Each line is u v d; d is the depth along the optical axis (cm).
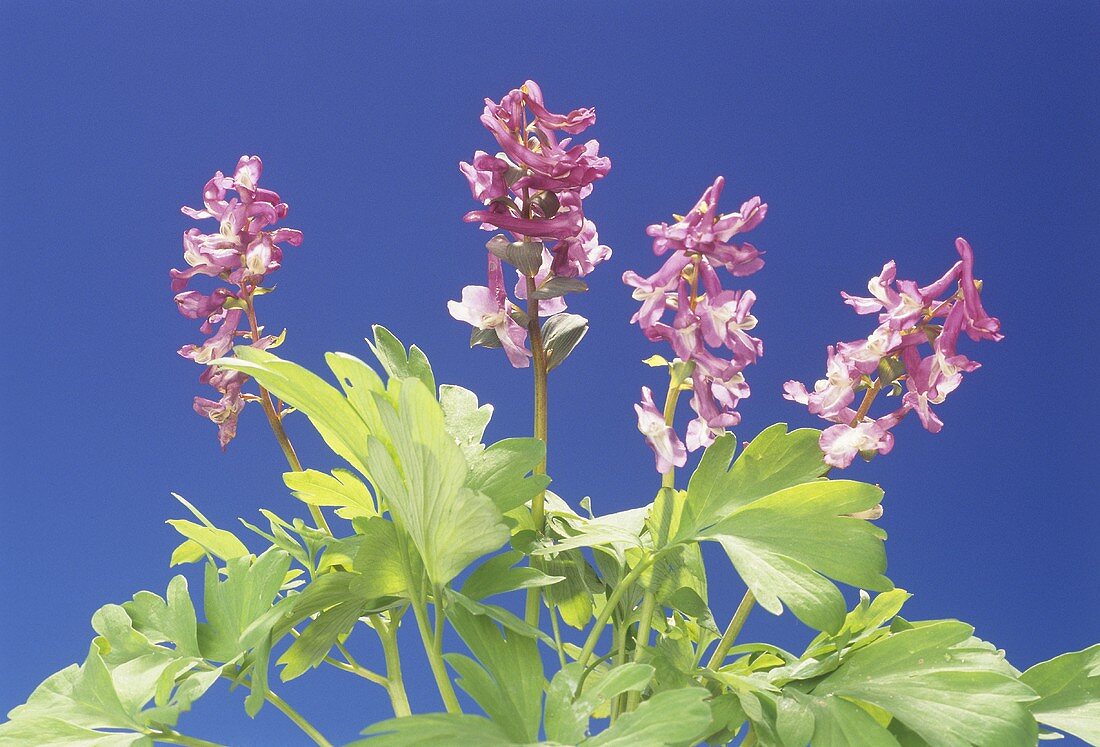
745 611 62
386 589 61
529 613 64
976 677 59
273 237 64
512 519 64
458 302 63
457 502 58
